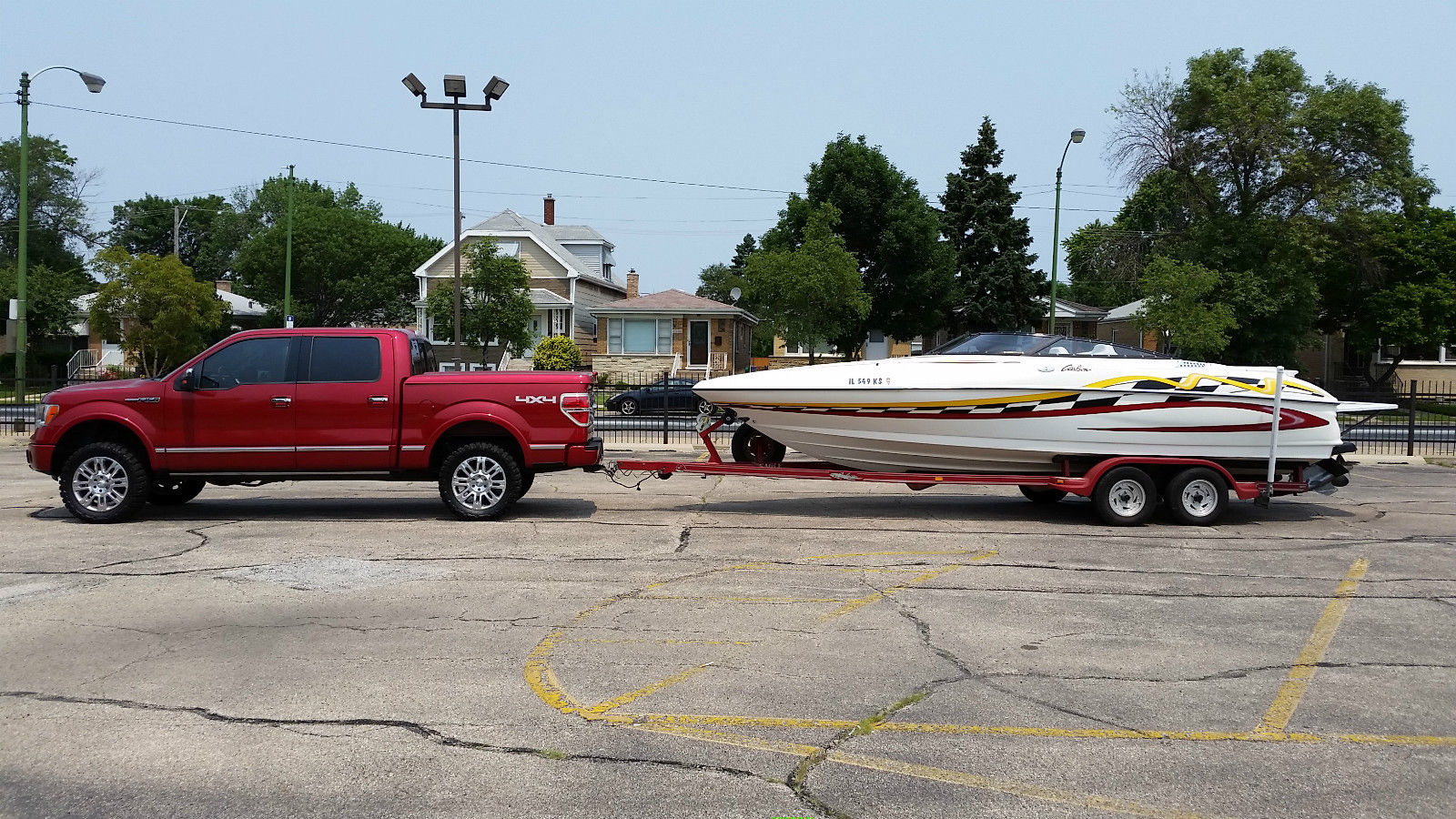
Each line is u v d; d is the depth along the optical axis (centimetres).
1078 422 1140
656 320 4353
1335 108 3375
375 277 5353
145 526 1069
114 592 777
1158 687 583
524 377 1110
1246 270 3500
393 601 757
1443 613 759
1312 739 509
